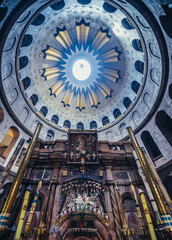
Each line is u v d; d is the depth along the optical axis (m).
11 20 10.34
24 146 18.12
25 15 12.49
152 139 17.92
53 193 8.16
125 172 9.41
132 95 23.17
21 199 7.88
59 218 7.34
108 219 7.39
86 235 7.02
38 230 6.45
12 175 14.54
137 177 9.02
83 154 9.73
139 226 7.42
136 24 14.79
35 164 9.51
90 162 9.36
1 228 5.90
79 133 10.62
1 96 14.89
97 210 7.64
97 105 28.62
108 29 21.62
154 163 15.14
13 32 12.84
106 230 7.15
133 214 7.84
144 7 10.85
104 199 8.17
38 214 7.61
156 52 14.80
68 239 6.89
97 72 27.23
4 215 6.20
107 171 9.20
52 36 22.02
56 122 26.59
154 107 16.16
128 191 8.57
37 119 22.42
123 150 10.45
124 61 23.67
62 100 27.91
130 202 8.27
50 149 10.04
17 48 15.77
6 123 16.19
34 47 20.78
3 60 14.10
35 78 23.33
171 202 8.61
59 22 20.66
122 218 7.39
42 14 17.25
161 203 6.87
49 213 7.40
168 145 14.80
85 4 17.98
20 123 18.09
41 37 20.66
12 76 16.81
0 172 13.70
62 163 9.55
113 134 23.39
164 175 13.45
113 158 9.62
